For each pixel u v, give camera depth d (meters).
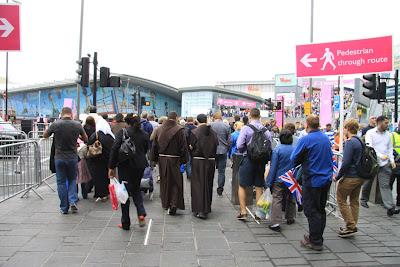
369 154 6.37
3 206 8.27
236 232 6.73
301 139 5.94
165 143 7.85
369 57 8.23
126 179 6.69
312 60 8.76
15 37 5.20
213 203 9.13
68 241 6.07
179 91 78.44
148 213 7.99
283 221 7.56
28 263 5.14
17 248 5.71
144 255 5.51
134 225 7.02
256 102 90.12
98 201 8.92
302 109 41.91
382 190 8.09
